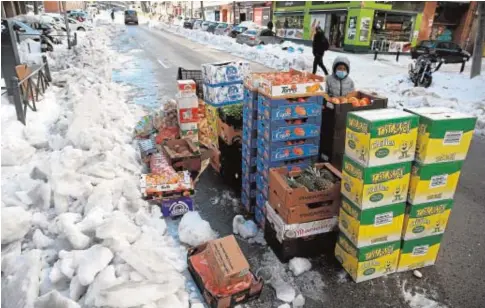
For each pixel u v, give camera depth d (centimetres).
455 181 290
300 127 335
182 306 255
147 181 385
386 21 2394
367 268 296
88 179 379
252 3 4012
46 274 270
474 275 313
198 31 3238
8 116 623
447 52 1778
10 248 302
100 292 229
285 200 298
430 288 297
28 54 1227
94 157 413
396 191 277
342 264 314
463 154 281
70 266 263
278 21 3306
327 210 311
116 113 652
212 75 468
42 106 728
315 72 1328
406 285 299
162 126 579
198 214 366
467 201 446
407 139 264
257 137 364
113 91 874
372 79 1288
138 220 350
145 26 4956
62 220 306
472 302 283
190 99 531
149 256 273
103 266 256
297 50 2053
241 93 488
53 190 357
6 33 701
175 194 383
